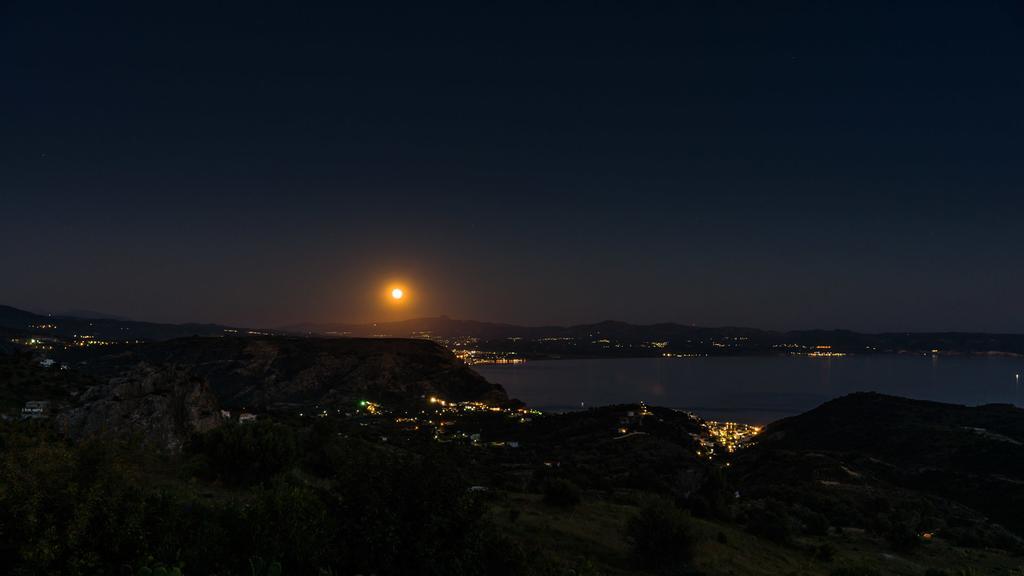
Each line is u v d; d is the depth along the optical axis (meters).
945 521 58.19
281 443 22.98
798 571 26.62
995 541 47.94
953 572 32.34
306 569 10.23
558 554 21.77
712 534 32.12
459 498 11.34
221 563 9.82
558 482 34.00
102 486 9.58
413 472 11.27
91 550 9.00
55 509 9.11
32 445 9.88
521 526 25.27
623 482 64.62
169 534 9.80
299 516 10.62
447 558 10.73
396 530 10.63
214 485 21.58
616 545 24.81
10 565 8.61
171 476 20.97
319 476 26.70
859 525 50.69
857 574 21.48
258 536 10.19
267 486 21.33
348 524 10.74
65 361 191.62
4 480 8.96
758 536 35.66
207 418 44.06
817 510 57.69
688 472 82.50
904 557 37.97
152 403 41.75
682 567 22.89
